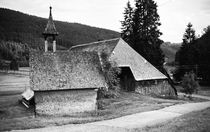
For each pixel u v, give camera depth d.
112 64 32.97
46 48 38.75
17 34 185.75
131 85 37.19
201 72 60.34
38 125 17.17
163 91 40.22
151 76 38.66
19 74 84.50
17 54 157.00
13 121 19.81
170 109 22.30
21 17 194.75
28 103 27.75
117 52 38.53
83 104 26.45
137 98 31.52
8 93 42.97
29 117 23.20
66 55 29.94
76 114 24.28
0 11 188.12
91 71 28.81
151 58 51.94
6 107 28.03
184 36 69.38
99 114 22.72
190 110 21.42
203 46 62.50
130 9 58.16
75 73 27.97
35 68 27.12
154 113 20.28
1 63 115.44
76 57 30.03
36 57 28.42
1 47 156.88
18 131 15.60
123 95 33.19
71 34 170.25
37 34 191.50
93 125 16.52
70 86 26.00
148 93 38.06
